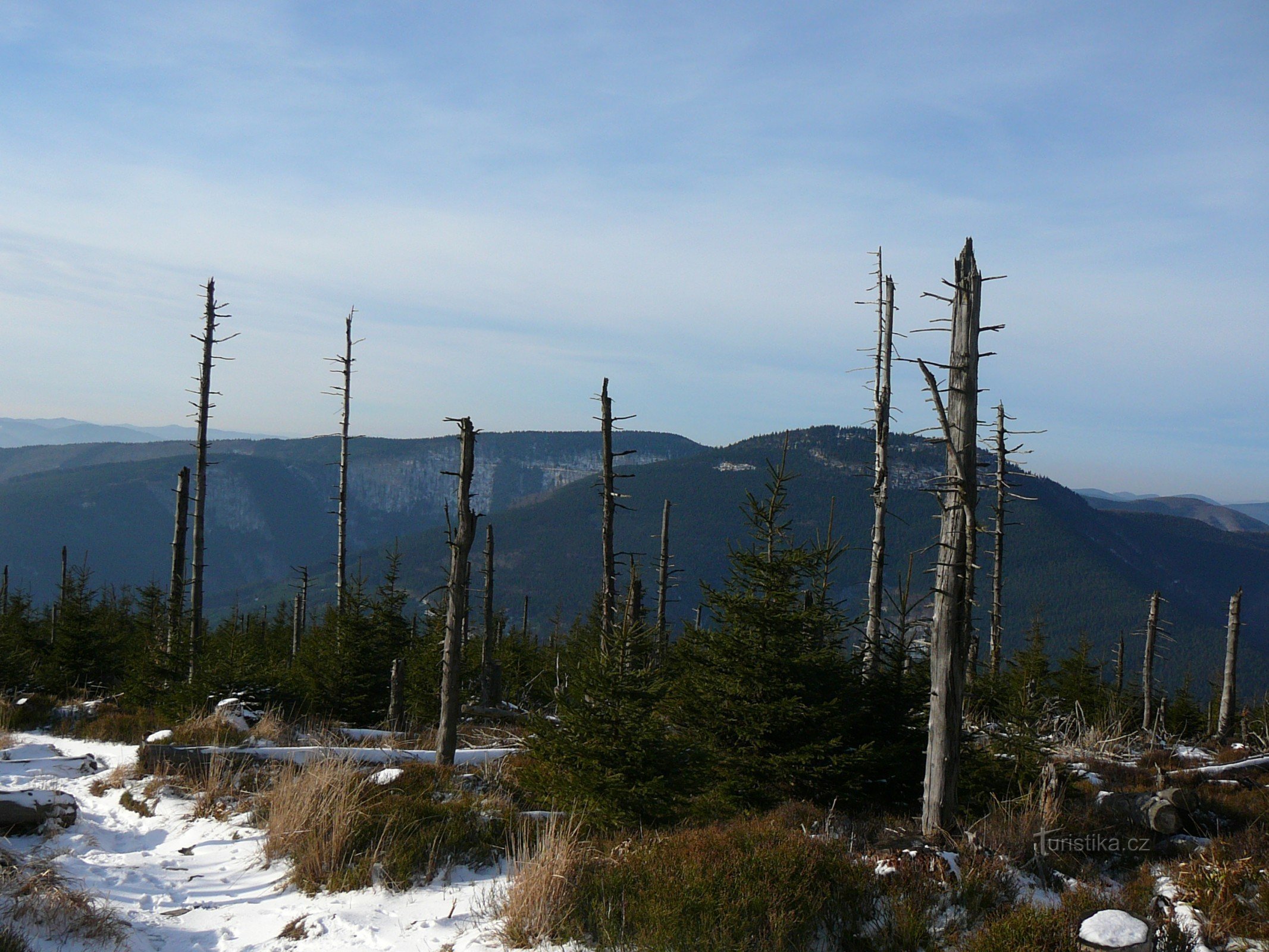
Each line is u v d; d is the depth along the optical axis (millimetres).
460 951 6129
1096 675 28844
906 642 11688
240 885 7859
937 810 9305
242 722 14992
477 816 9242
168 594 24953
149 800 10820
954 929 6684
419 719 18797
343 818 8445
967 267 9641
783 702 10570
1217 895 6547
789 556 11211
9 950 5523
